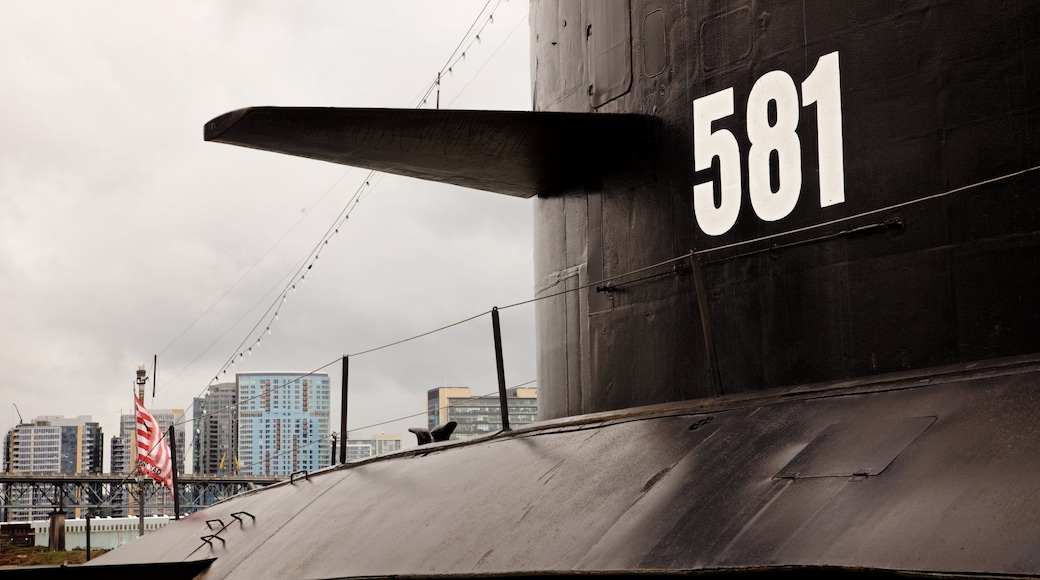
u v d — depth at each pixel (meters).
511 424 7.08
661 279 6.13
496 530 5.46
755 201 5.50
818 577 3.63
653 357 6.19
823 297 5.12
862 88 4.99
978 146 4.52
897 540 3.46
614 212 6.57
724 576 3.90
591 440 5.88
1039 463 3.42
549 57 7.55
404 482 7.19
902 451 3.93
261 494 9.74
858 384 4.71
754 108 5.54
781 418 4.79
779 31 5.42
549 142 6.50
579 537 4.85
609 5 6.69
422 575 5.46
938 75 4.69
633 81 6.42
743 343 5.55
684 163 5.98
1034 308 4.29
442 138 6.33
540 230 7.57
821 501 3.94
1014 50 4.42
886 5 4.91
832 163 5.10
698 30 5.93
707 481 4.61
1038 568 3.02
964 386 4.13
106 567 7.68
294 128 5.90
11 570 7.34
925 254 4.69
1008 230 4.40
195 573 8.28
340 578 6.11
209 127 5.99
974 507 3.40
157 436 25.62
